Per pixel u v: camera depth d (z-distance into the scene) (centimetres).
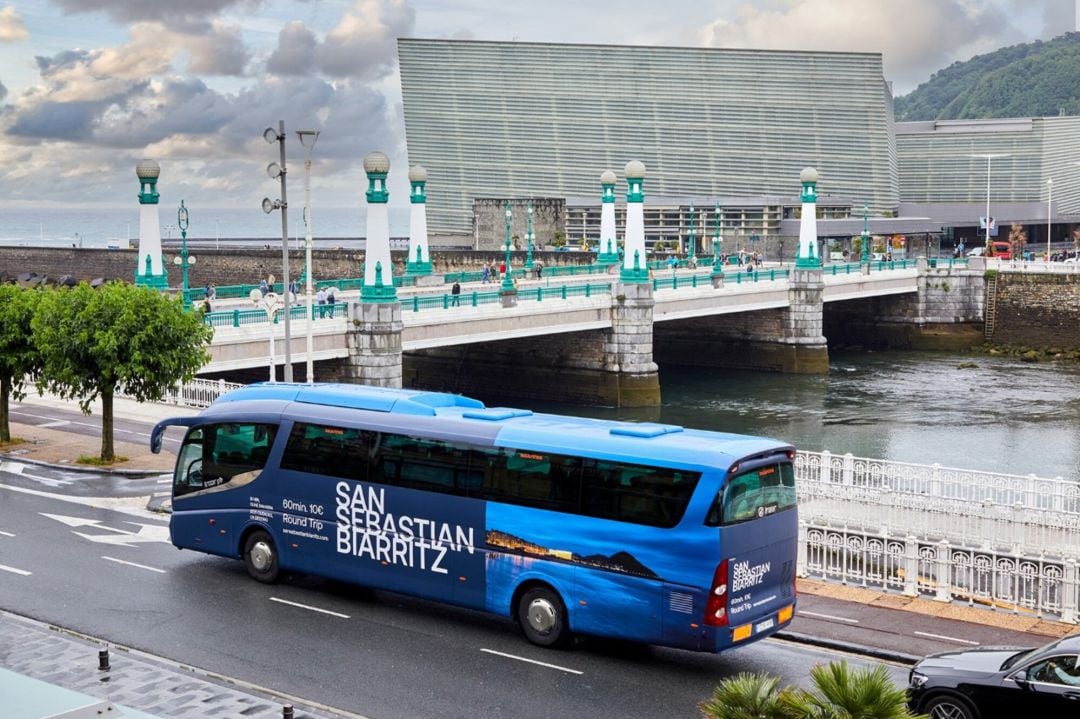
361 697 2162
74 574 2959
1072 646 1858
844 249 17850
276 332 6262
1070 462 7038
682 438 2438
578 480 2442
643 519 2358
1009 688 1850
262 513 2914
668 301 9394
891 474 3547
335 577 2803
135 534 3394
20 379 4703
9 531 3372
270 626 2597
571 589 2436
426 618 2698
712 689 2250
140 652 2377
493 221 17925
